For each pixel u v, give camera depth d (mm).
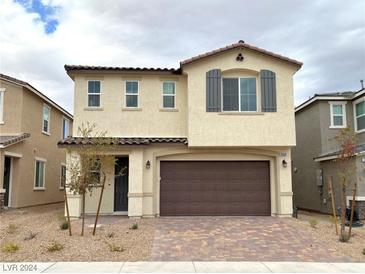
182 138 19766
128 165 20172
